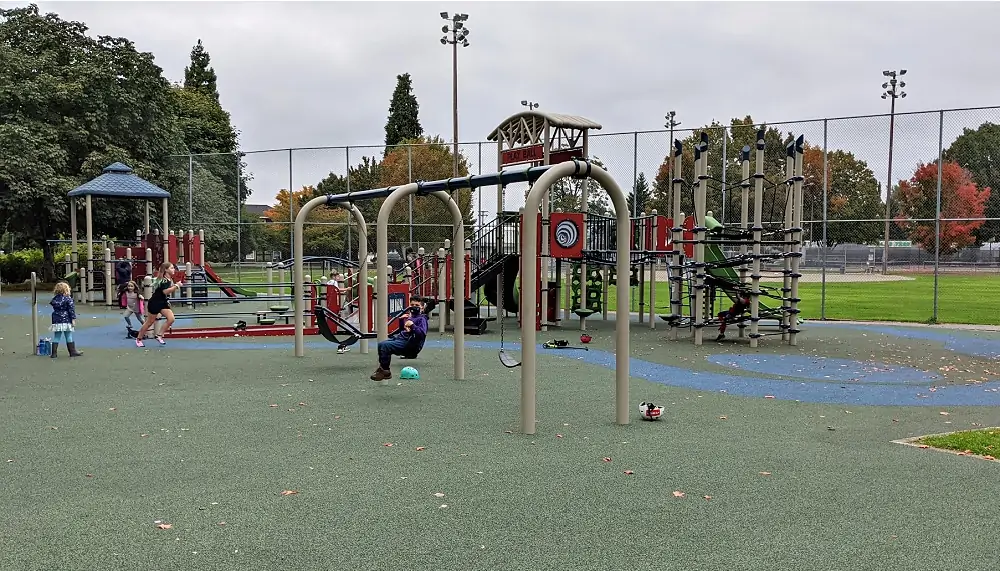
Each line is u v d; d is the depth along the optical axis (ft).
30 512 15.60
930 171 72.54
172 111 115.44
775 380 33.73
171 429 23.20
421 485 17.44
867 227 79.46
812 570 12.79
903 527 14.76
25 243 136.87
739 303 49.65
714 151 83.71
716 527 14.75
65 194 92.99
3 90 90.68
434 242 98.02
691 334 53.52
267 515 15.40
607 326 59.67
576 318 67.87
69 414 25.43
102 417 24.95
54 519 15.16
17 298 85.46
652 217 55.77
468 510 15.71
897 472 18.56
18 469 18.76
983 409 27.12
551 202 80.69
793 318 47.78
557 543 13.93
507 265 59.72
